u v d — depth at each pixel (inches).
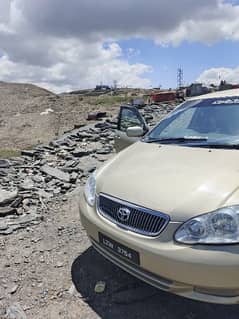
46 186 237.5
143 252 90.7
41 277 121.1
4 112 1612.9
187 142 129.0
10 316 100.6
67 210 188.9
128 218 97.7
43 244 146.7
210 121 137.9
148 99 1566.2
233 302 83.4
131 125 230.8
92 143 437.1
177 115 154.3
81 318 99.9
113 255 104.9
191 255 82.7
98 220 108.3
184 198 90.2
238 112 134.5
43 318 100.0
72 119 1240.8
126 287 113.6
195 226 84.6
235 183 90.7
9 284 116.7
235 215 82.3
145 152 128.0
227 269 79.7
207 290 84.7
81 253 137.9
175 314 100.0
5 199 192.1
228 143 118.7
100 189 113.6
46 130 1115.3
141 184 102.2
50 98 2076.8
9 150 689.6
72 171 278.1
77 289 113.7
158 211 90.8
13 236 155.3
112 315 100.7
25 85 2987.2
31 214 181.6
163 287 90.9
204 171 99.3
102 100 1863.9
